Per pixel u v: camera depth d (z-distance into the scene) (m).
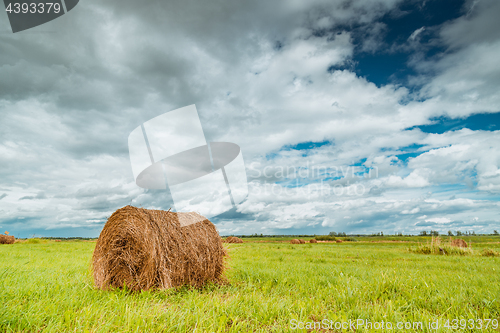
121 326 2.94
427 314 3.60
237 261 10.02
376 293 4.55
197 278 5.59
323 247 23.28
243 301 4.08
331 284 5.38
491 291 4.73
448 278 6.21
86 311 3.15
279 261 10.41
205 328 3.04
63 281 4.96
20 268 6.37
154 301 4.17
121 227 5.51
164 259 5.20
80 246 19.98
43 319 2.98
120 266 5.39
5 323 2.82
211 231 6.04
